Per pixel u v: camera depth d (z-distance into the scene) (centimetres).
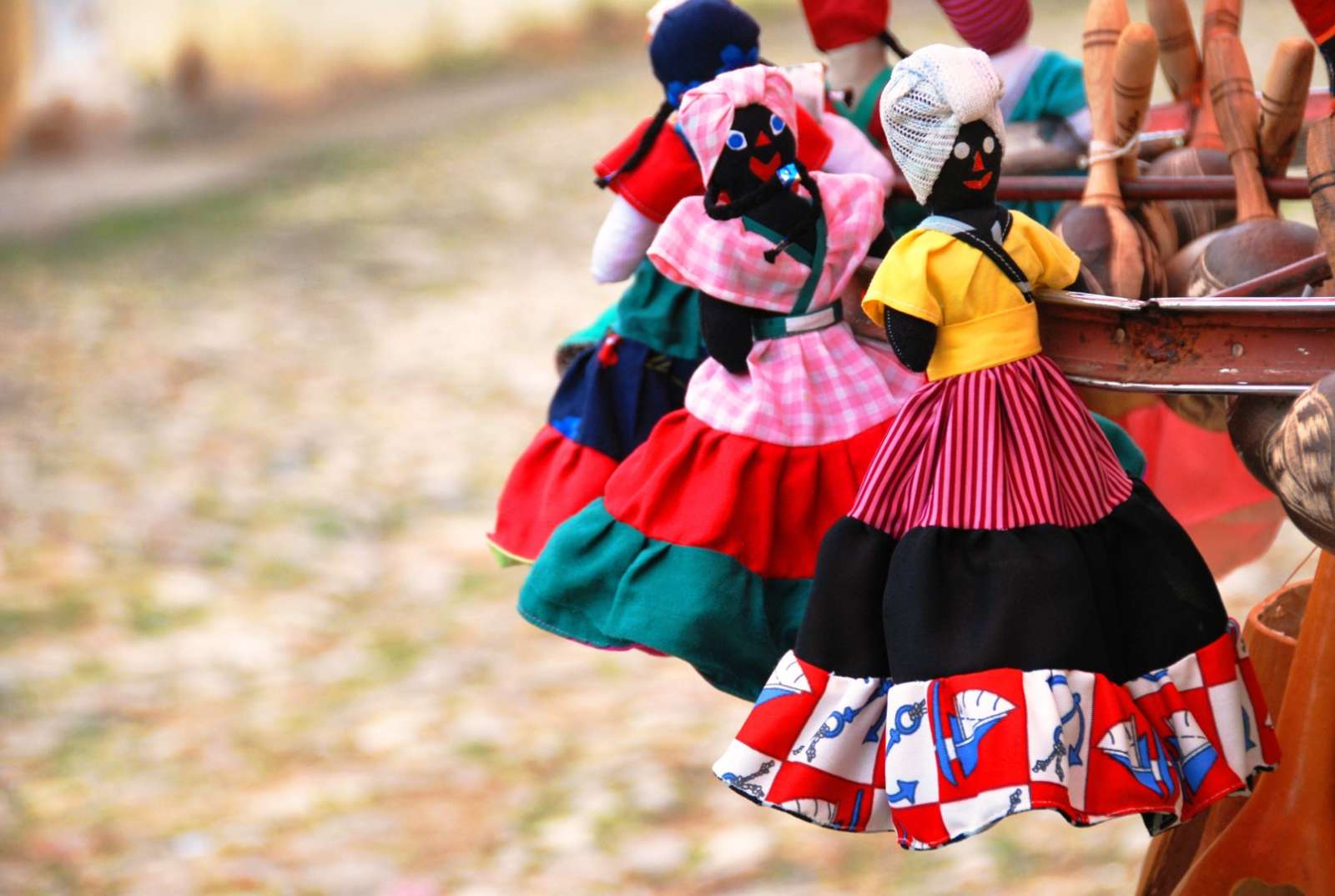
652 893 788
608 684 1045
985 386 311
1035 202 504
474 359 1717
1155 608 310
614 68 3859
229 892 794
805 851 822
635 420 416
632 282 425
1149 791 290
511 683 1048
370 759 947
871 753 308
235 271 2134
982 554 305
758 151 350
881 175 403
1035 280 320
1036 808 280
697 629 341
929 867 791
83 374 1714
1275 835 360
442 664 1076
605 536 360
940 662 297
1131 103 393
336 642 1119
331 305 1958
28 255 2277
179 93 3319
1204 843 391
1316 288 341
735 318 354
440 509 1342
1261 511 503
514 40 4103
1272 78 390
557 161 2769
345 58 3694
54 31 3066
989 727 290
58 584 1207
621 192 387
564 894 788
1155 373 313
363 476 1416
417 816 876
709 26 374
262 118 3369
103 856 845
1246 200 394
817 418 354
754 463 351
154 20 3375
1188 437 495
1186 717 304
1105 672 296
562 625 361
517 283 2012
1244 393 309
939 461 313
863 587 312
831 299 357
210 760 949
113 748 965
